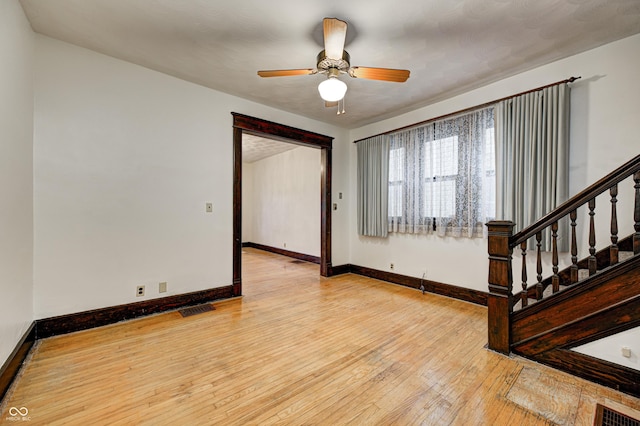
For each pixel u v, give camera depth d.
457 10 2.04
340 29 1.81
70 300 2.55
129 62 2.85
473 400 1.69
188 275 3.29
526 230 2.19
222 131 3.55
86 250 2.63
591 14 2.09
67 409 1.58
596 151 2.56
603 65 2.52
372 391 1.77
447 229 3.71
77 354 2.18
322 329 2.69
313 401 1.67
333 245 4.94
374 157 4.66
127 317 2.86
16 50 1.97
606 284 1.83
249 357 2.17
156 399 1.68
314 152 6.22
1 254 1.72
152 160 3.02
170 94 3.13
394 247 4.42
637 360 1.72
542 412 1.59
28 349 2.19
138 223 2.93
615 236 1.82
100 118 2.71
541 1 1.95
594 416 1.55
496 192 3.16
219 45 2.53
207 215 3.43
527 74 2.97
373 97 3.63
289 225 6.98
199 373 1.95
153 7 2.04
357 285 4.31
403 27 2.24
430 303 3.47
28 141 2.24
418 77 3.09
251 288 4.11
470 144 3.43
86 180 2.63
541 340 2.08
